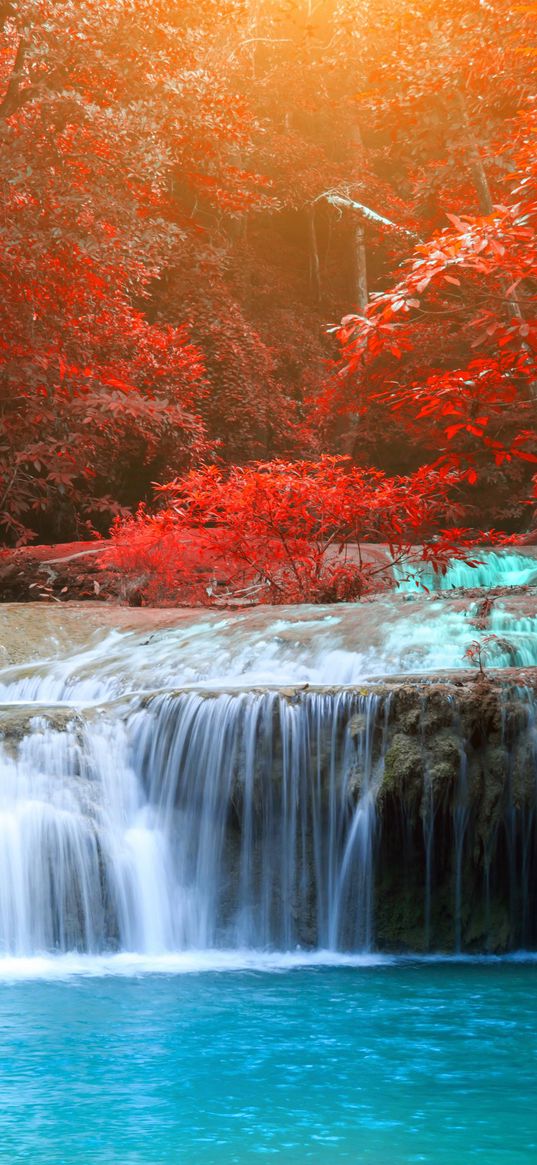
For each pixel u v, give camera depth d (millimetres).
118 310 19688
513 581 13734
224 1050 3812
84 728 6363
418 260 7484
